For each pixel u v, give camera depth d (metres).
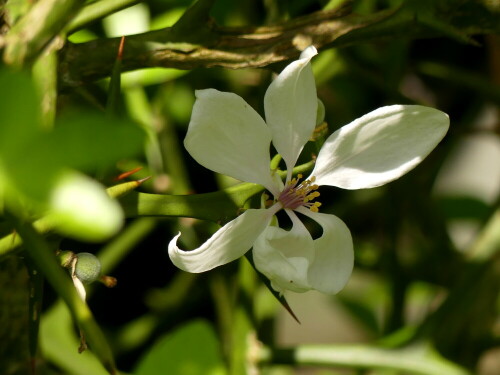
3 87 0.19
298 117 0.25
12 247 0.22
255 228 0.25
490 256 0.33
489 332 0.35
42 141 0.19
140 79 0.31
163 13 0.33
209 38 0.25
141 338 0.37
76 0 0.22
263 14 0.36
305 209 0.25
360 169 0.25
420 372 0.31
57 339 0.33
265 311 0.34
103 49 0.25
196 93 0.23
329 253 0.26
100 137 0.19
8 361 0.28
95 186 0.19
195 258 0.24
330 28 0.26
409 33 0.26
